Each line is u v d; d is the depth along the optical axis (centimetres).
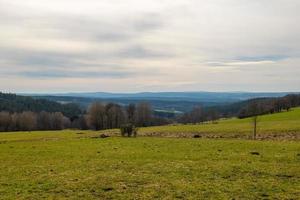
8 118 18100
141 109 17550
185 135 9075
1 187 2781
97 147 5675
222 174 3170
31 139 8500
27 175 3275
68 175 3219
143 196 2464
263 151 4769
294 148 5062
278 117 14512
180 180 2936
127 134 8912
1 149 5612
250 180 2916
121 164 3806
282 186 2695
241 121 14275
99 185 2794
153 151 4972
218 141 6431
